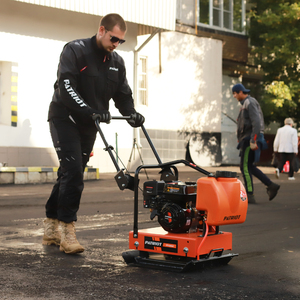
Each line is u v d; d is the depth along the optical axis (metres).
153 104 16.17
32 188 9.41
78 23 13.25
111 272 3.23
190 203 3.39
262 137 7.49
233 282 3.03
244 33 20.67
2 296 2.66
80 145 3.92
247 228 5.17
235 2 20.28
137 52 14.74
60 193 3.87
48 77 12.61
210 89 18.17
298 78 20.45
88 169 11.49
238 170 15.49
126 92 4.09
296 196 8.73
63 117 3.86
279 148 12.92
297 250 4.05
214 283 3.00
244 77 20.92
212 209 3.17
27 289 2.80
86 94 3.83
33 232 4.79
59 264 3.44
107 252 3.88
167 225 3.33
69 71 3.70
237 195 3.28
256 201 7.90
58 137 3.87
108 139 13.87
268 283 3.01
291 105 19.69
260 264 3.54
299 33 19.48
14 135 11.93
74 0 12.34
